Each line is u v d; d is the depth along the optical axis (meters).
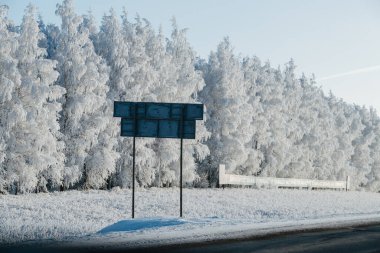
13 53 37.19
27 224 17.17
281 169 65.94
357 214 23.47
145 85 47.75
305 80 77.19
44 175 38.94
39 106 36.41
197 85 53.59
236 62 60.47
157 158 48.81
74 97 41.25
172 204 32.12
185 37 55.34
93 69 42.03
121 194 39.19
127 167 46.47
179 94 51.59
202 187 56.84
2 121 35.16
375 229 16.52
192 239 12.26
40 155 36.09
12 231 14.23
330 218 20.00
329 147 75.50
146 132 21.64
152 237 12.33
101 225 18.28
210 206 32.19
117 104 21.83
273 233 14.16
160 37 51.44
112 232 13.70
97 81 42.19
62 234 14.42
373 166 92.44
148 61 49.25
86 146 41.50
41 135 36.28
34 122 36.00
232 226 15.39
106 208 29.11
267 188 56.97
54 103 37.66
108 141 43.03
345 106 97.12
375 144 94.44
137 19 51.50
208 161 57.94
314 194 54.56
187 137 21.41
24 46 37.44
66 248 10.57
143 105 21.69
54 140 37.41
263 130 62.06
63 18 43.00
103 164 42.06
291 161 68.62
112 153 43.31
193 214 26.33
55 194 36.78
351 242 13.04
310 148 73.25
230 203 35.69
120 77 46.16
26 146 35.72
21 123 36.25
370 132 89.88
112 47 47.09
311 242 12.78
